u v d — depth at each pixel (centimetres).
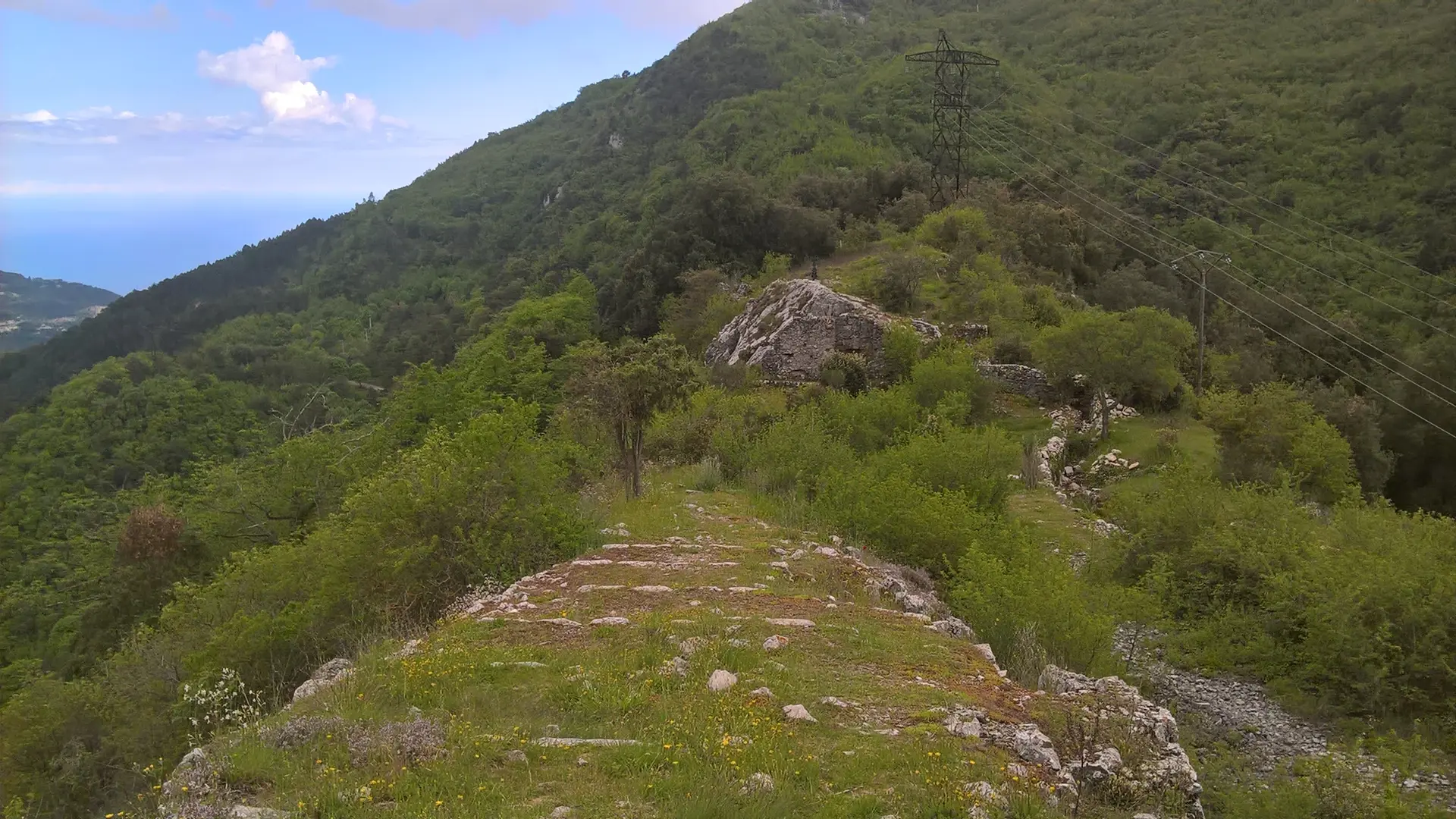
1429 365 4350
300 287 11425
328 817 414
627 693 585
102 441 5222
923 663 691
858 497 1356
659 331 4997
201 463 3266
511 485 1058
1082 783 517
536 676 627
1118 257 5956
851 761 492
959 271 4016
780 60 11662
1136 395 3067
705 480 1684
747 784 452
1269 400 2453
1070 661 962
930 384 2761
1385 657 1092
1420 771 913
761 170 7950
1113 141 8819
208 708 898
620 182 10638
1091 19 13088
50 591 3197
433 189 14362
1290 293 5534
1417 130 6938
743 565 996
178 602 1725
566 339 5391
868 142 8175
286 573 1427
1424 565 1183
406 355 8056
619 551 1061
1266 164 7519
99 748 1413
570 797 439
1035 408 3008
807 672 645
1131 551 1518
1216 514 1480
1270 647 1200
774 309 3616
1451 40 8256
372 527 1016
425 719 539
